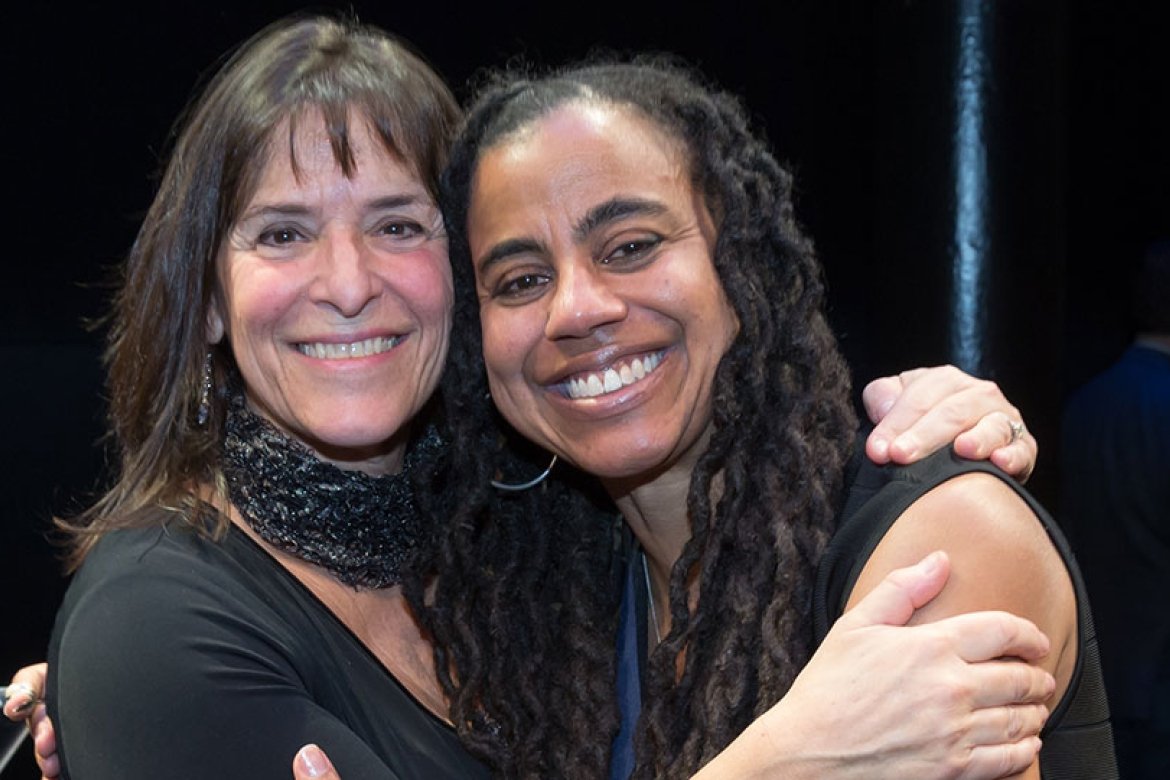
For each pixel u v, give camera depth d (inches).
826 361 66.1
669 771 63.7
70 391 160.2
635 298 64.6
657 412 65.7
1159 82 208.1
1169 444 140.2
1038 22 129.0
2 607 159.0
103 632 63.3
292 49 70.6
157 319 70.9
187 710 61.5
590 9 166.6
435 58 162.9
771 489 64.1
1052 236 131.4
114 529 68.8
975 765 52.6
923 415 62.0
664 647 65.3
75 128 156.8
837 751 53.3
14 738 78.7
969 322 129.8
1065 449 145.9
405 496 74.8
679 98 66.8
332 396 70.9
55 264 158.4
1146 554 140.3
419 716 71.0
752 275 65.6
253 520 70.9
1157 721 139.6
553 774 70.6
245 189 69.6
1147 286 145.3
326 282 69.4
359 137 69.7
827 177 177.9
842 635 55.2
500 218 66.1
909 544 57.2
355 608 73.0
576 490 74.8
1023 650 54.1
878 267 136.9
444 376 74.7
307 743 62.1
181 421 70.9
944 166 129.8
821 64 175.6
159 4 156.8
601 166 64.6
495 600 73.4
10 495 159.2
